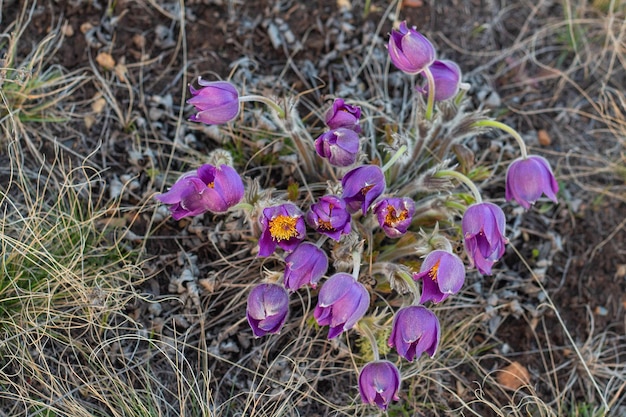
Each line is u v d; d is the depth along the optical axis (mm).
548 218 917
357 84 927
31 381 789
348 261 780
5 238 778
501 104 961
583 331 886
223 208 713
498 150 927
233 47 927
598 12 1017
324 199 708
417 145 842
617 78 995
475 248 736
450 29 979
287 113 793
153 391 806
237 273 839
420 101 821
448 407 838
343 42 940
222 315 832
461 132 814
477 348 860
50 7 912
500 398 846
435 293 718
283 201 765
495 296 868
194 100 739
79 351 804
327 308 707
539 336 875
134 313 820
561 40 1004
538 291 881
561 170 940
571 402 861
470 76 962
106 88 893
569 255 907
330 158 727
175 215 717
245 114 894
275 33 927
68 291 802
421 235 770
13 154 854
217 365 823
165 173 864
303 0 949
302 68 924
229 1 936
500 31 996
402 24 750
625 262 911
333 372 831
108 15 918
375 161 824
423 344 709
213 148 888
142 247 830
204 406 802
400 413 830
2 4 902
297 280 717
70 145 869
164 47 918
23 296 786
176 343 812
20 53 898
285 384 814
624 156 951
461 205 772
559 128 962
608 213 928
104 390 795
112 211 845
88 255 820
